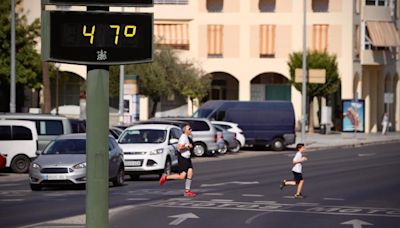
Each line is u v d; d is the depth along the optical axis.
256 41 147.25
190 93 136.38
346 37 147.38
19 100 135.50
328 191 55.03
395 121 166.25
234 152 103.06
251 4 147.25
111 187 57.06
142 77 130.50
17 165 70.38
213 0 147.12
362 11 152.12
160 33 145.75
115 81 127.44
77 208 43.72
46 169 54.19
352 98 147.75
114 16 21.53
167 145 65.38
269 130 106.38
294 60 140.25
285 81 150.00
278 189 55.88
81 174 54.38
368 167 78.00
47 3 21.12
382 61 155.00
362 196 52.00
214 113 106.62
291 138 106.81
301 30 146.50
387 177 66.81
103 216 21.42
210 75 143.88
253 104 106.75
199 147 93.69
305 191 54.84
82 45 21.45
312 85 140.00
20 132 70.56
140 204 45.88
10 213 41.50
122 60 21.62
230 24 147.50
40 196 50.47
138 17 21.62
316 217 41.22
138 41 21.66
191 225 37.56
